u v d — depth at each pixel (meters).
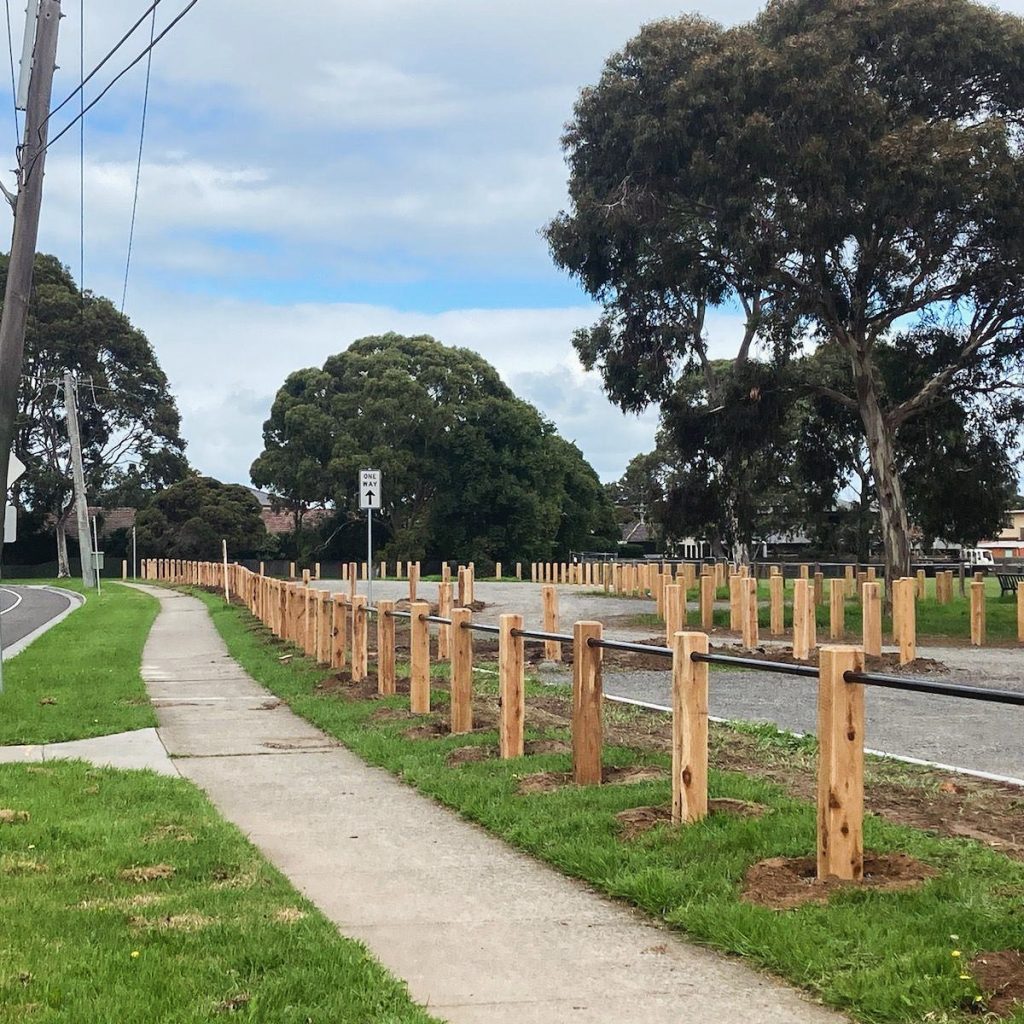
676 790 6.84
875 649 16.64
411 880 6.30
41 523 73.25
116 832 7.05
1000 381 30.45
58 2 15.22
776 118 24.81
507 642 9.21
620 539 93.62
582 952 5.11
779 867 5.89
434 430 64.62
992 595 35.19
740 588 21.95
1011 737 10.45
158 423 70.38
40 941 5.04
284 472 67.00
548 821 7.20
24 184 15.17
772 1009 4.43
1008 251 25.02
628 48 27.38
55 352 66.25
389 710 12.16
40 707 12.70
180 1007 4.30
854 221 24.41
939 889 5.41
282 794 8.59
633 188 27.28
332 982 4.61
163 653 20.02
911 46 24.80
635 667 16.52
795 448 34.66
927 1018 4.14
